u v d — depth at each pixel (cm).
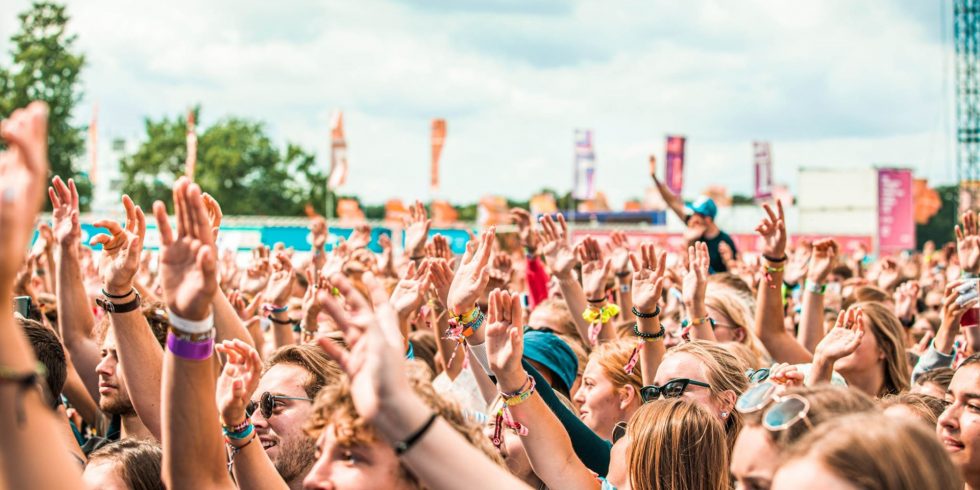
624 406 457
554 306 581
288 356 368
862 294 714
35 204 149
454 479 192
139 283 590
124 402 432
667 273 766
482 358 389
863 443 195
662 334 461
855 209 3712
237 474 290
